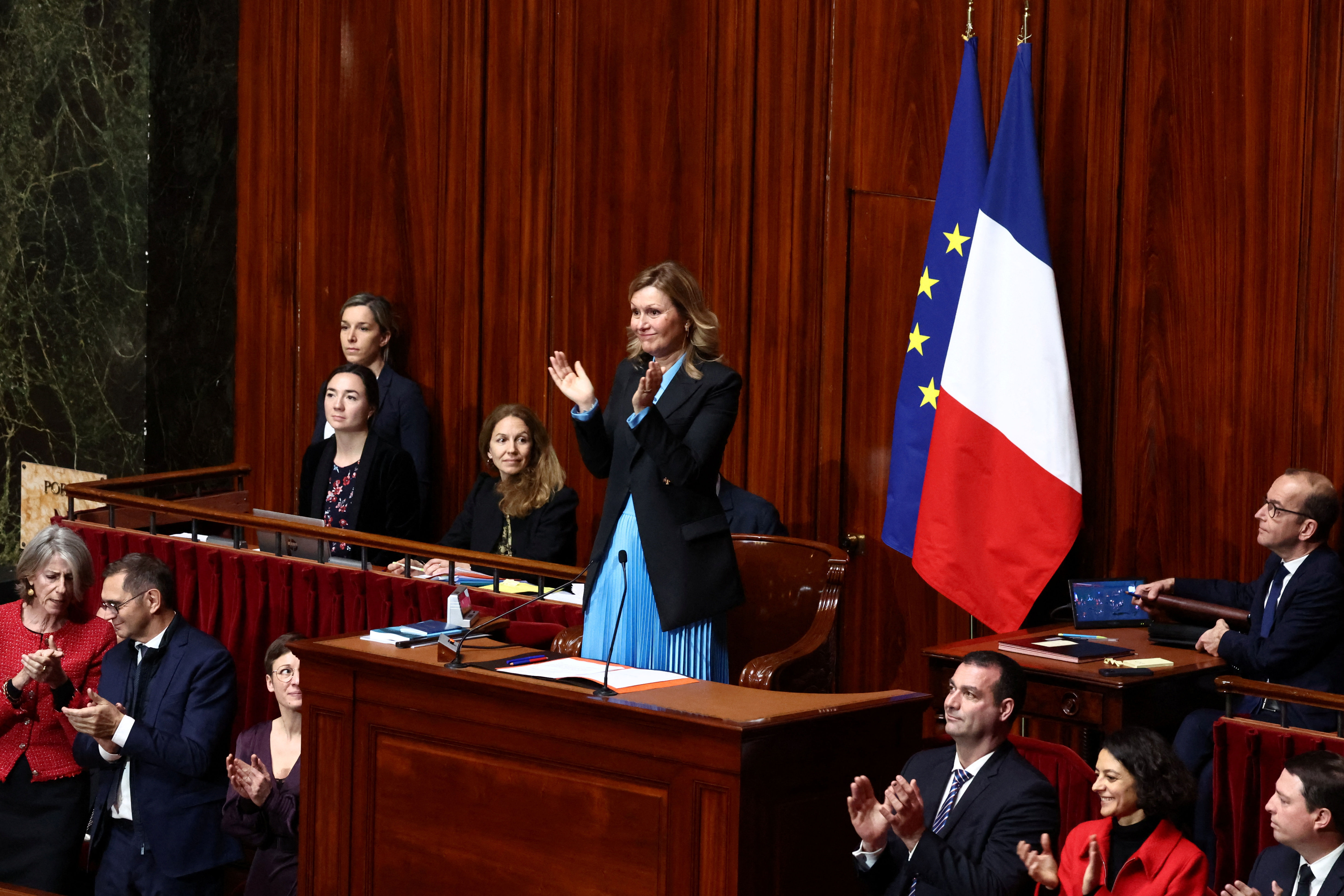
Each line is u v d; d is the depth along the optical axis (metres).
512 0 23.69
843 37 20.88
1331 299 17.72
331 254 25.80
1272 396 18.20
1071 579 19.47
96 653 17.20
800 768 11.07
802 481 21.47
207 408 27.45
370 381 21.38
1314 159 17.81
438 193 24.61
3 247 29.33
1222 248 18.50
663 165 22.39
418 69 24.66
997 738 11.44
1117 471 19.34
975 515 18.50
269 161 26.42
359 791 12.78
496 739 11.95
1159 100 18.86
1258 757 13.64
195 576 19.05
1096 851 10.45
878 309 20.91
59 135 28.80
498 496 20.39
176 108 27.62
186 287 27.61
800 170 21.23
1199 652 16.75
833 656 13.94
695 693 11.62
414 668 12.23
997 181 18.61
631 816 11.20
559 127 23.36
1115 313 19.31
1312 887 11.74
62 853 16.73
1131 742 11.06
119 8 28.17
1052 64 19.56
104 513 21.20
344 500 21.25
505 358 24.11
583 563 23.48
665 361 12.73
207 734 15.78
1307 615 15.41
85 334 28.75
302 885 13.15
